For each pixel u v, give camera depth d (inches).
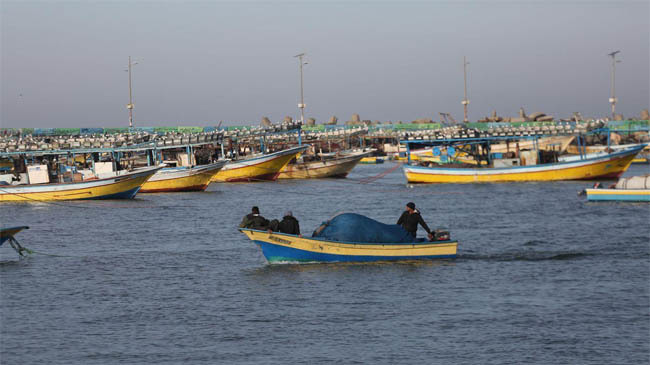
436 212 2719.0
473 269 1473.9
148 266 1561.3
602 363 927.7
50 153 3688.5
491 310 1162.6
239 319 1121.4
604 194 2970.0
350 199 3467.0
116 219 2536.9
